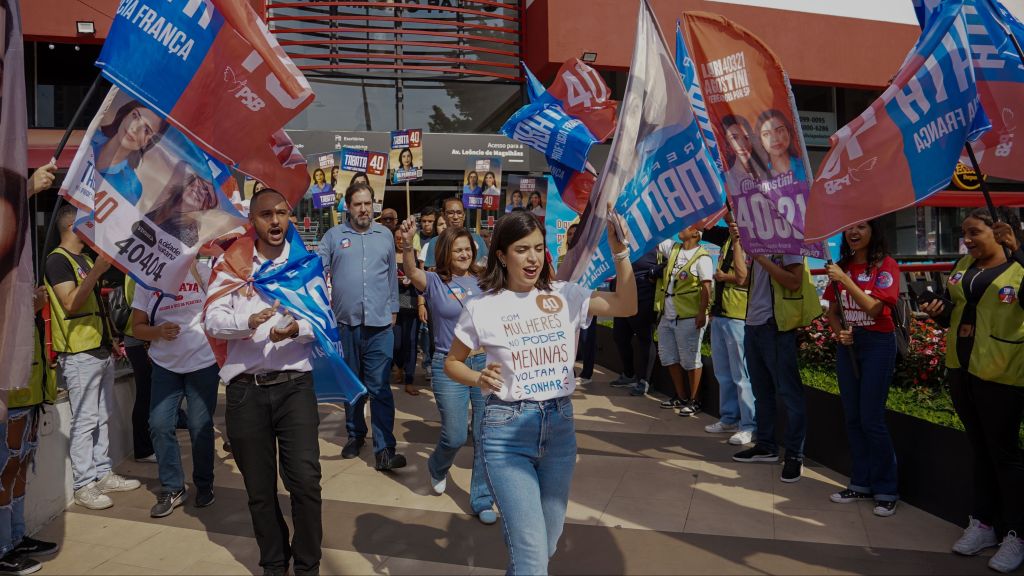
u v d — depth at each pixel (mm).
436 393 4574
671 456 5609
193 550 3992
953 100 3828
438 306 4516
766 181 4430
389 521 4352
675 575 3584
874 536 4016
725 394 6316
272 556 3562
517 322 2865
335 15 11750
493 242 2930
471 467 5398
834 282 4465
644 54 3545
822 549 3863
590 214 3316
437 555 3873
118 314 5148
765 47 4324
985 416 3648
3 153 3275
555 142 5180
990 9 3996
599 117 5465
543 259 2891
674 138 3689
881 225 4387
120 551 3980
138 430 5629
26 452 3809
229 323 3436
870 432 4363
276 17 11562
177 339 4535
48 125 11633
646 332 7977
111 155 3738
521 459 2775
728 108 4480
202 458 4613
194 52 3691
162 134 3855
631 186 3691
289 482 3553
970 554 3721
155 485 5098
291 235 3896
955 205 12219
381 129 12727
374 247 5379
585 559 3785
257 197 3652
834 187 3895
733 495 4715
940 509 4242
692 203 3744
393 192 12750
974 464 3879
